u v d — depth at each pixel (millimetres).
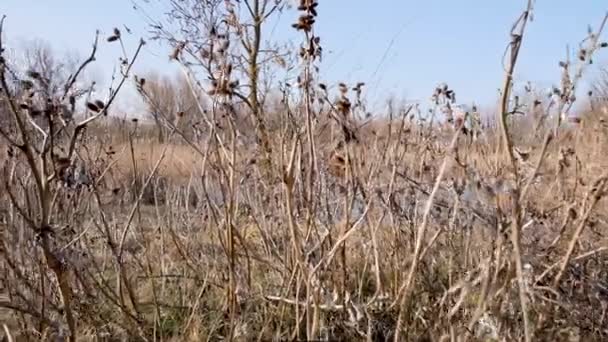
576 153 3205
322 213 3385
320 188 3334
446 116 3438
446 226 3410
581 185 3330
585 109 3611
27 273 3316
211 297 3627
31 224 2566
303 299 3303
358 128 3316
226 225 3199
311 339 2775
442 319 2934
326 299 3170
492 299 2799
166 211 4465
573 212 2953
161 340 3166
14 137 3215
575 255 3152
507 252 2730
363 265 3633
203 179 3188
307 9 2820
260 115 3281
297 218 3318
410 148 3684
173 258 4168
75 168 3258
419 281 3271
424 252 2998
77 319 3318
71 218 3475
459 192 2863
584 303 3055
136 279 3816
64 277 2678
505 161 2924
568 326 2895
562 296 2961
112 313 3512
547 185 3402
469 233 3361
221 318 3381
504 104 2496
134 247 4152
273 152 3326
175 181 4582
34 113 2539
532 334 2680
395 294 3334
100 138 4168
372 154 3510
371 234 3311
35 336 3152
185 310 3492
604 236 3279
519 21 2381
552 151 3201
